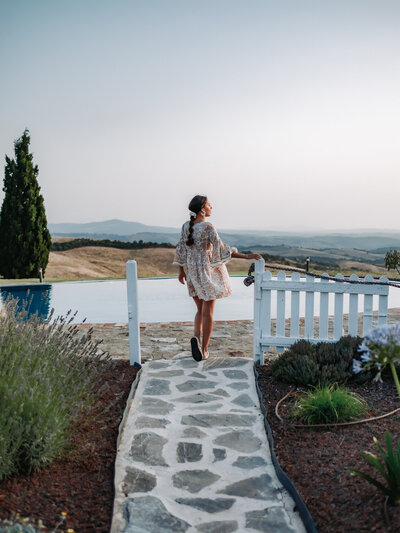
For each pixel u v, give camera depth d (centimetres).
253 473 309
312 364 452
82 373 403
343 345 488
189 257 522
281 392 442
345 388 420
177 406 416
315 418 370
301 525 257
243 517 264
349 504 260
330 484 283
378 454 310
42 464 305
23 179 2105
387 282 511
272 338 531
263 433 364
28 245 2102
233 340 681
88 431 362
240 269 4709
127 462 321
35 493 277
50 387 314
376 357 232
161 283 1772
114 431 366
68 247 5128
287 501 278
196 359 517
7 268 2102
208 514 267
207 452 337
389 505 250
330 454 320
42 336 387
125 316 1222
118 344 658
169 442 351
